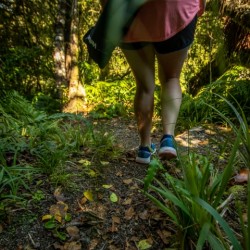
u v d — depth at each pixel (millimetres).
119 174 1911
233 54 4254
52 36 6770
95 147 2270
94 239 1420
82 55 7043
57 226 1460
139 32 1382
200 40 4793
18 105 3129
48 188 1701
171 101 1771
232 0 4203
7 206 1541
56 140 2295
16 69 5992
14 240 1384
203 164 1616
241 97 3361
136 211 1575
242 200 1575
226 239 1289
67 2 6398
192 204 1233
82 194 1685
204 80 5227
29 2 6379
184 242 1300
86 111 5305
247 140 1380
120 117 4328
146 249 1363
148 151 2021
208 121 3197
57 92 6219
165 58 1697
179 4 1467
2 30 6348
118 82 5852
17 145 2014
